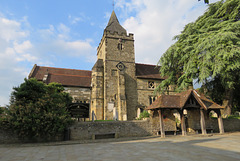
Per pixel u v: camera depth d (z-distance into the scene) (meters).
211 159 5.82
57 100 13.98
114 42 27.83
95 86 24.94
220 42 16.03
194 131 16.27
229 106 18.97
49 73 26.11
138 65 31.45
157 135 15.36
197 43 17.81
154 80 28.48
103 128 14.09
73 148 9.38
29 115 11.22
